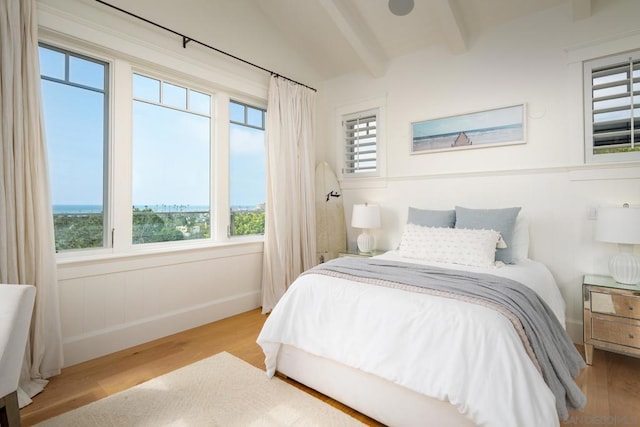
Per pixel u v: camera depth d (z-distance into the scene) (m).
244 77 3.29
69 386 1.96
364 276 1.95
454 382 1.32
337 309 1.81
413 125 3.55
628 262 2.23
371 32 3.43
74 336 2.25
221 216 3.20
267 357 2.05
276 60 3.63
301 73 3.95
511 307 1.48
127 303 2.52
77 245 2.33
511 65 2.95
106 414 1.70
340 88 4.18
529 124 2.86
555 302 2.26
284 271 3.47
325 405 1.80
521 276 2.08
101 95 2.43
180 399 1.84
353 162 4.12
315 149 4.12
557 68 2.73
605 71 2.54
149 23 2.57
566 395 1.48
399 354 1.51
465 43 3.13
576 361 1.77
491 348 1.31
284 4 3.34
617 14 2.48
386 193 3.78
